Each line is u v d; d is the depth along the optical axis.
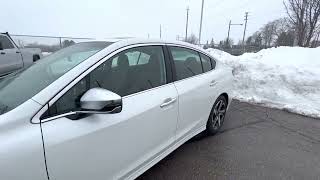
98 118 2.02
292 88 6.64
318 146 3.85
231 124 4.69
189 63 3.41
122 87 2.37
